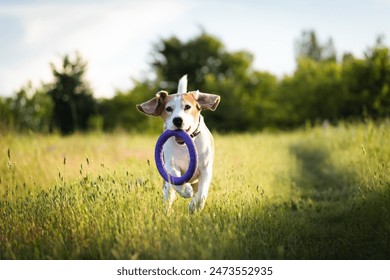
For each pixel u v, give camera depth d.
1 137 12.84
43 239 5.54
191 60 56.28
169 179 6.33
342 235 6.30
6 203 6.28
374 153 9.50
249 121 52.97
